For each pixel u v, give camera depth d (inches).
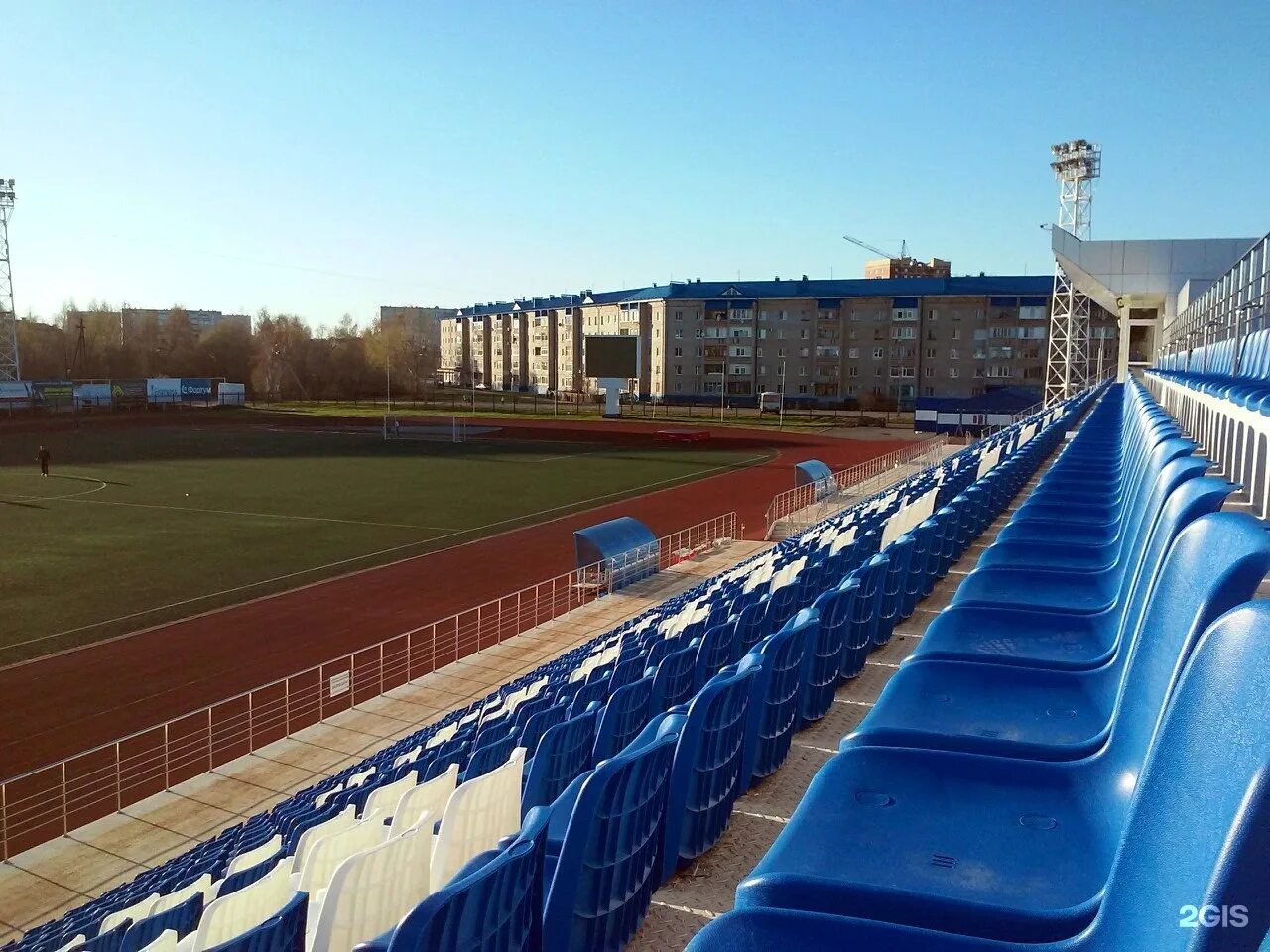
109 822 447.5
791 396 3663.9
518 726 337.7
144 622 806.5
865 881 62.8
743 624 245.4
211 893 248.4
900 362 3496.6
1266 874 33.1
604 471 1855.3
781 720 141.4
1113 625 116.5
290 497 1487.5
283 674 683.4
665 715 131.8
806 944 52.9
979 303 3395.7
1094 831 67.3
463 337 5561.0
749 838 123.2
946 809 72.2
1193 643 56.3
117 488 1555.1
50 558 1039.0
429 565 1036.5
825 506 1302.9
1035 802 72.9
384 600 892.6
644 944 103.4
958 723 91.7
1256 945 32.7
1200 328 600.7
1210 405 274.5
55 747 558.3
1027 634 120.4
